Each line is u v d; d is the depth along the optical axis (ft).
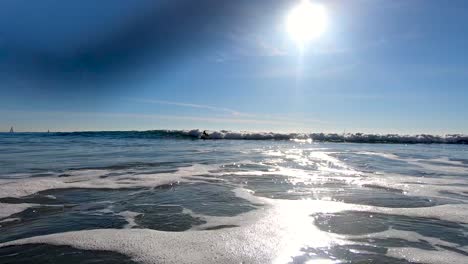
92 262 16.11
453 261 16.62
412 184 36.50
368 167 51.24
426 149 92.02
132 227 21.56
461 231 21.09
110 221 22.81
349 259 16.67
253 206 26.96
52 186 34.50
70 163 53.42
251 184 36.45
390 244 18.75
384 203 27.89
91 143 112.37
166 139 138.41
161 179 38.96
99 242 18.65
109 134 172.55
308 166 51.90
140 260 16.38
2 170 45.37
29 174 41.83
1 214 24.43
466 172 46.01
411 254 17.40
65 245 18.21
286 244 18.57
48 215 24.26
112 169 46.85
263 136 141.08
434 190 33.32
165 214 24.59
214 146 98.73
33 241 18.80
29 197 29.76
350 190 33.30
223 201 28.60
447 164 55.62
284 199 29.37
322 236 19.93
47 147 92.17
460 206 27.02
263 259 16.55
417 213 24.95
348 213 24.88
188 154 71.36
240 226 21.75
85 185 35.22
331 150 84.94
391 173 44.88
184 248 17.85
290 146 100.32
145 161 56.85
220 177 40.78
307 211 25.39
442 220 23.32
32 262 16.05
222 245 18.31
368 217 23.91
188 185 35.81
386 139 128.36
